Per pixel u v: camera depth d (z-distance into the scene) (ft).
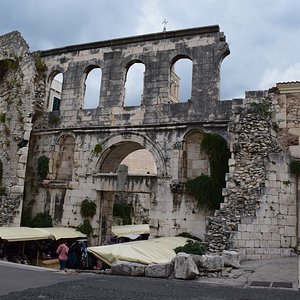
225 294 36.11
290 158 67.41
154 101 85.71
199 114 80.74
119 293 35.55
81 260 71.20
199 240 74.64
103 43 94.02
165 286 40.16
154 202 80.64
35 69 95.71
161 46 87.81
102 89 92.07
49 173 94.38
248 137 67.72
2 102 100.78
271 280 44.78
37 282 41.78
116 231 105.81
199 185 75.77
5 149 94.79
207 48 83.15
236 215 62.95
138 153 160.35
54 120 95.96
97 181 88.02
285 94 71.56
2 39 104.63
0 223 85.10
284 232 64.34
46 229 81.20
